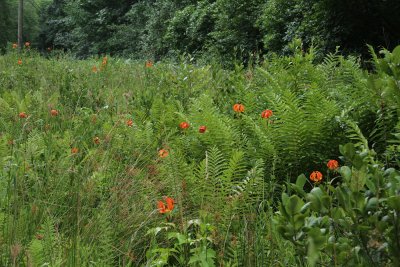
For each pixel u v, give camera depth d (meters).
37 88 7.39
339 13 11.69
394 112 3.75
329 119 3.84
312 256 1.78
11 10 36.28
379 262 1.91
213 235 2.65
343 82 5.06
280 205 1.84
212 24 20.02
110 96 5.80
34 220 2.79
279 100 3.94
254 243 2.61
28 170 3.35
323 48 12.00
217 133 3.89
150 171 3.46
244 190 3.16
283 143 3.79
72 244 2.46
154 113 4.77
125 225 2.88
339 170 2.07
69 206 3.03
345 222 1.95
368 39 11.98
